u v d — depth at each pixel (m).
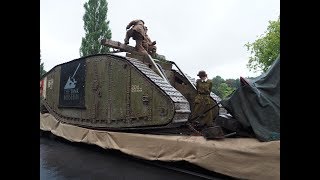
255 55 24.06
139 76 7.32
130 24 9.59
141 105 7.23
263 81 6.10
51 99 11.71
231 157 5.22
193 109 8.38
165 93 6.58
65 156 7.94
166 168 6.42
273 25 21.92
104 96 8.49
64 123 10.70
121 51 9.52
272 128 5.40
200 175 5.75
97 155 8.10
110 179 5.50
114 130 8.21
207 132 5.86
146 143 6.87
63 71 10.86
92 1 33.97
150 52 10.13
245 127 5.82
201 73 7.77
